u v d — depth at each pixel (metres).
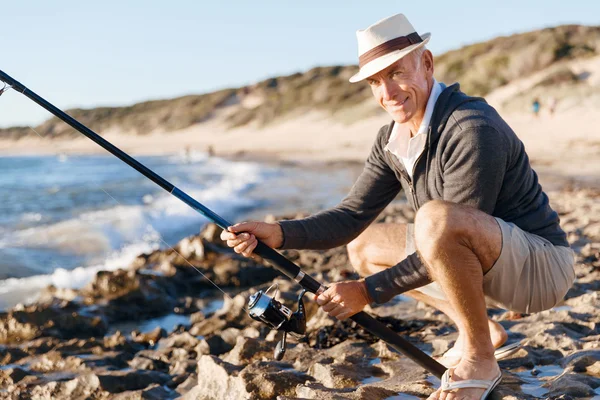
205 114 76.81
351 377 2.67
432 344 3.13
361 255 2.87
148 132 77.75
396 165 2.63
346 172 22.17
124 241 6.80
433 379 2.61
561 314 3.40
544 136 29.69
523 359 2.82
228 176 22.36
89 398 2.95
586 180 14.48
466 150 2.31
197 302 4.94
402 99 2.42
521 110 37.00
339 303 2.34
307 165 26.78
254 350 3.06
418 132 2.44
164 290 5.08
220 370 2.68
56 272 5.75
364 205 2.74
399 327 3.55
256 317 2.42
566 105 36.09
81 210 11.85
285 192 15.36
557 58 42.50
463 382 2.20
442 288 2.23
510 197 2.40
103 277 4.90
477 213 2.20
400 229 2.79
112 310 4.57
